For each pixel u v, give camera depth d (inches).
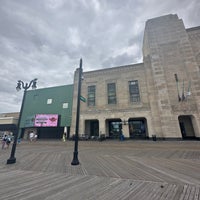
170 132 780.6
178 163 291.7
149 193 149.4
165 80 864.3
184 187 164.6
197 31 892.6
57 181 193.5
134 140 839.7
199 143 615.5
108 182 186.7
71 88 1181.1
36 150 531.5
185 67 850.1
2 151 512.1
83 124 1010.7
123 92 984.9
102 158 356.8
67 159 352.8
